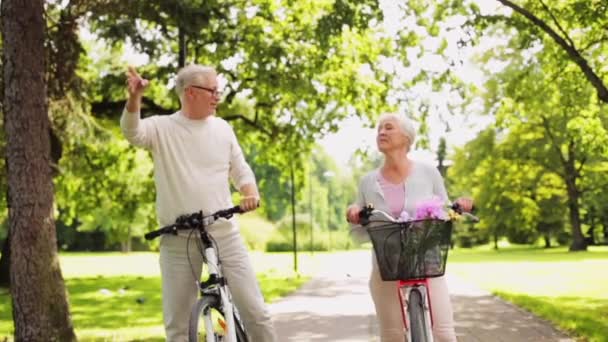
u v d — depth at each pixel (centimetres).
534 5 1487
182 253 494
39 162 757
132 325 1210
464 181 5881
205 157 491
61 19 1255
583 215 5766
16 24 748
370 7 1219
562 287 1784
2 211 2227
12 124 754
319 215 8356
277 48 1839
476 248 7312
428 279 507
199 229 478
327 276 2459
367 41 1895
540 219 5400
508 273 2422
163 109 2131
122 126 478
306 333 1014
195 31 1488
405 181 526
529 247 6550
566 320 1058
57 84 1267
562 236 5988
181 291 498
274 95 2073
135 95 468
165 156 489
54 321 766
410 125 529
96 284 2325
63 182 2575
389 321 527
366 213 493
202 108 492
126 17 1381
